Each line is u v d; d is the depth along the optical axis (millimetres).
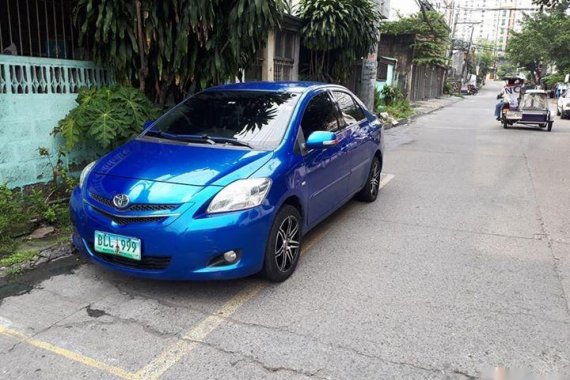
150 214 3549
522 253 4949
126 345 3217
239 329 3430
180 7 5875
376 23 13016
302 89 5078
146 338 3301
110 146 6016
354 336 3363
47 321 3492
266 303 3803
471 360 3111
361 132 5961
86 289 3980
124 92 5887
